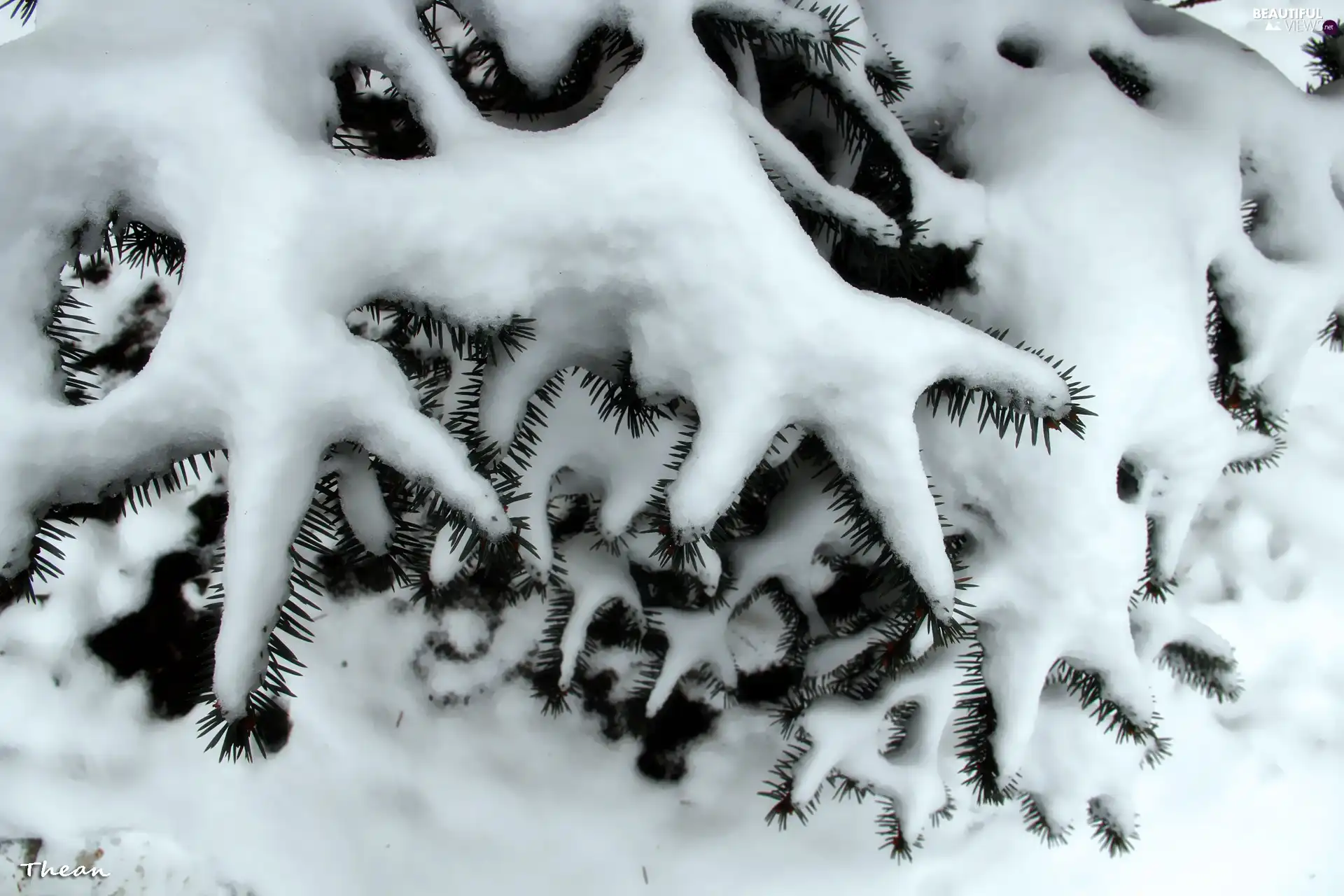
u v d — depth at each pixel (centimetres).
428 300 96
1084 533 110
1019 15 113
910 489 99
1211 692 135
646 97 96
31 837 128
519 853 134
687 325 98
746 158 96
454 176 94
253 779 130
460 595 137
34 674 129
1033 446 110
